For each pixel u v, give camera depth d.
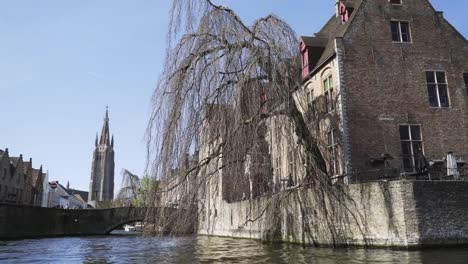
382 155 18.05
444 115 19.91
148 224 14.09
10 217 33.84
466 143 19.78
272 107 14.88
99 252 20.86
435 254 12.69
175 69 14.32
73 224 41.84
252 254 15.52
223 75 14.33
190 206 14.03
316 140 16.31
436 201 14.50
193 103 13.91
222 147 14.19
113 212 43.47
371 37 20.19
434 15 21.20
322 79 21.34
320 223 16.31
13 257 18.86
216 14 14.88
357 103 19.17
